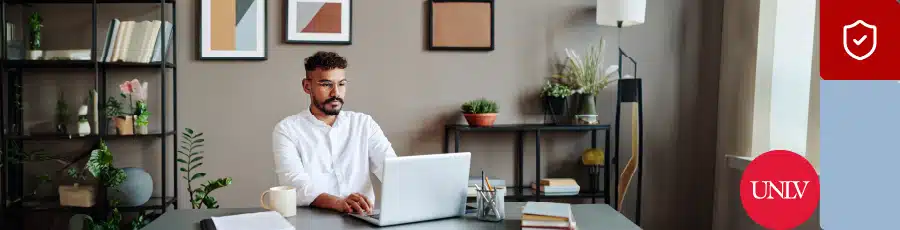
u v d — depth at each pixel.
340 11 3.71
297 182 2.41
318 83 2.52
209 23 3.65
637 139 3.74
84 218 3.46
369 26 3.74
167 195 3.71
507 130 3.54
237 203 3.75
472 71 3.81
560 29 3.83
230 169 3.73
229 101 3.70
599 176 3.96
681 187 3.97
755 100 3.46
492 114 3.55
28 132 3.58
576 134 3.91
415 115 3.79
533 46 3.82
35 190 3.64
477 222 2.04
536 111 3.84
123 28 3.46
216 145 3.71
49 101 3.60
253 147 3.72
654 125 3.91
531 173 3.90
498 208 2.05
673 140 3.94
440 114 3.80
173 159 3.71
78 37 3.59
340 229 1.93
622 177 3.72
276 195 2.10
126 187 3.37
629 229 1.96
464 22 3.78
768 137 3.44
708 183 3.98
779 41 3.41
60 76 3.60
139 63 3.41
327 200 2.26
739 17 3.66
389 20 3.76
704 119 3.94
